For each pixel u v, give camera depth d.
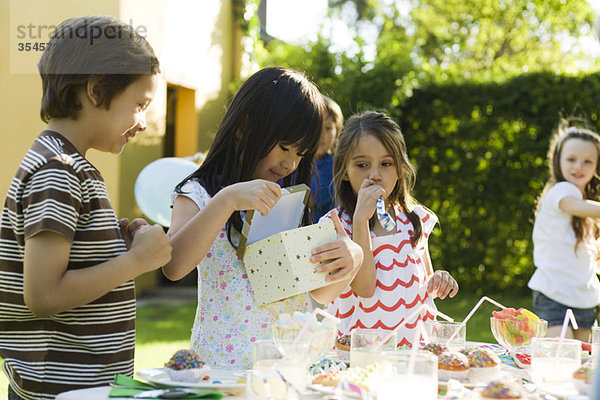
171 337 5.63
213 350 1.87
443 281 2.36
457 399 1.47
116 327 1.69
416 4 17.58
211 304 1.91
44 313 1.55
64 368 1.65
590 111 8.01
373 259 2.40
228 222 1.91
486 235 8.47
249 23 9.21
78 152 1.68
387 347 1.75
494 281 8.52
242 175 1.91
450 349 1.89
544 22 15.68
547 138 8.16
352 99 8.33
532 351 1.66
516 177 8.30
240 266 1.91
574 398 1.47
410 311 2.44
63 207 1.57
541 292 3.77
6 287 1.64
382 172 2.50
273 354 1.48
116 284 1.61
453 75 8.92
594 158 3.79
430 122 8.54
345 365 1.75
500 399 1.43
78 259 1.64
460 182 8.48
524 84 8.19
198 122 8.30
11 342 1.67
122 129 1.71
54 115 1.69
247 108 1.93
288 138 1.90
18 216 1.60
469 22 15.95
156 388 1.54
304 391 1.46
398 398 1.44
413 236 2.56
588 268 3.73
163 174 4.57
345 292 2.48
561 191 3.73
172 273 1.75
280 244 1.78
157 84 1.77
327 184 3.54
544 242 3.80
